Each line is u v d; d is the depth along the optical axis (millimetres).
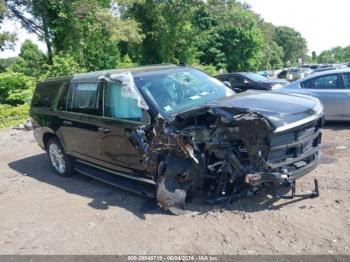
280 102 4887
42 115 7398
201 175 4828
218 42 50969
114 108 5703
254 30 53062
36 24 25266
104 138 5844
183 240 4324
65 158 7121
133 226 4816
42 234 4926
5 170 8258
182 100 5469
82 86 6473
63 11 24016
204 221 4684
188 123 4961
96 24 24641
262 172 4410
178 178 4879
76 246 4504
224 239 4238
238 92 6043
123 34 24922
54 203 5961
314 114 4797
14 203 6180
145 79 5574
